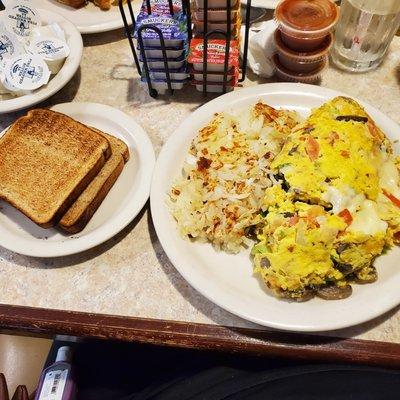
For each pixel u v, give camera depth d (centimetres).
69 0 109
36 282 75
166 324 70
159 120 93
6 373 113
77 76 100
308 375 67
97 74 101
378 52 95
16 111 93
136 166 86
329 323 63
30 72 88
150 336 70
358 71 97
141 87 98
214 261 74
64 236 79
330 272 65
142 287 74
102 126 90
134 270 76
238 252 74
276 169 70
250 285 71
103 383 90
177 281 74
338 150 68
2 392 86
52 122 86
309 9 86
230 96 88
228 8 77
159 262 76
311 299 67
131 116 94
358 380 65
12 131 85
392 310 69
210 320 70
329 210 65
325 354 67
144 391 82
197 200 75
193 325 70
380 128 82
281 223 65
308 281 65
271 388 67
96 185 81
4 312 72
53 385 86
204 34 80
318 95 88
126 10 108
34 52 91
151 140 90
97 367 91
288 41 88
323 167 66
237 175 75
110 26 103
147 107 95
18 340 117
